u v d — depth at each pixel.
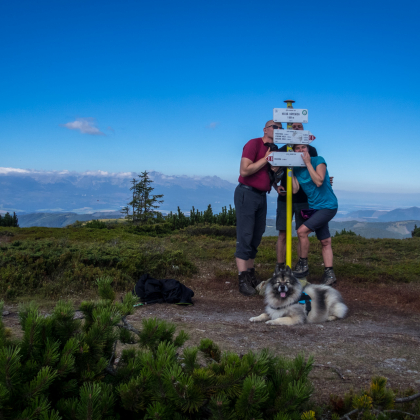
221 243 13.83
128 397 1.93
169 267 8.68
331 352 4.09
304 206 7.14
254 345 4.25
